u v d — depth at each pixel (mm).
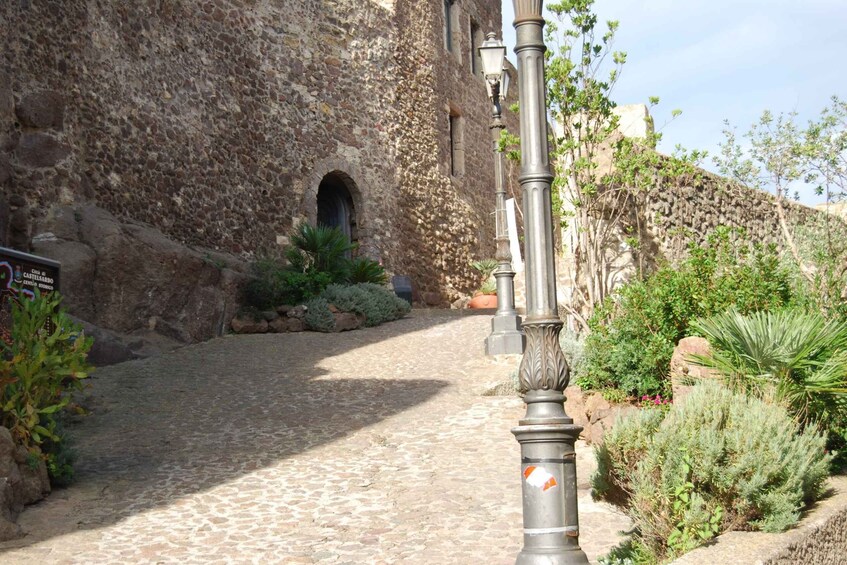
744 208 13656
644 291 8016
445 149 22453
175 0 15305
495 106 12375
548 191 4113
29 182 12031
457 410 9188
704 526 4258
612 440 4914
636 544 4805
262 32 17188
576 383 8094
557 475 3887
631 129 13477
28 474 6410
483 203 24516
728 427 4621
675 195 12234
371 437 8211
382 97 20078
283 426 8680
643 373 7594
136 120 14141
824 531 4285
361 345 13031
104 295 12125
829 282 7707
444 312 17359
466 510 6148
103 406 9438
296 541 5594
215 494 6637
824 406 5586
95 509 6328
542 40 4203
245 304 14414
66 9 13039
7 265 8492
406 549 5402
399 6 21188
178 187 14797
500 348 11844
